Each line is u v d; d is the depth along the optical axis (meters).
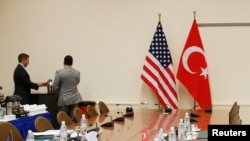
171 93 6.23
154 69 6.25
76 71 6.08
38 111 4.97
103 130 3.67
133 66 6.55
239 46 6.23
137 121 4.41
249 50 6.21
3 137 3.00
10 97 4.60
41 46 6.86
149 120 4.50
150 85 6.24
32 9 6.88
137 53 6.53
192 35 6.20
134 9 6.54
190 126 3.55
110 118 4.60
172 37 6.41
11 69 6.95
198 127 3.76
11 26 6.96
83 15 6.71
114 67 6.61
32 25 6.89
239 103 6.24
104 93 6.64
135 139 3.15
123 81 6.58
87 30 6.70
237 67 6.25
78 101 6.09
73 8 6.75
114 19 6.61
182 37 6.38
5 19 6.97
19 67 6.04
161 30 6.33
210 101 6.15
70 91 6.01
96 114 5.21
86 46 6.71
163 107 6.22
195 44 6.17
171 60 6.29
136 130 3.67
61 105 5.99
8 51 6.97
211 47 6.31
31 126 4.66
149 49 6.32
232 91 6.26
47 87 6.48
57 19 6.80
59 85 5.99
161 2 6.44
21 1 6.92
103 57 6.65
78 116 4.68
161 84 6.25
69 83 5.99
